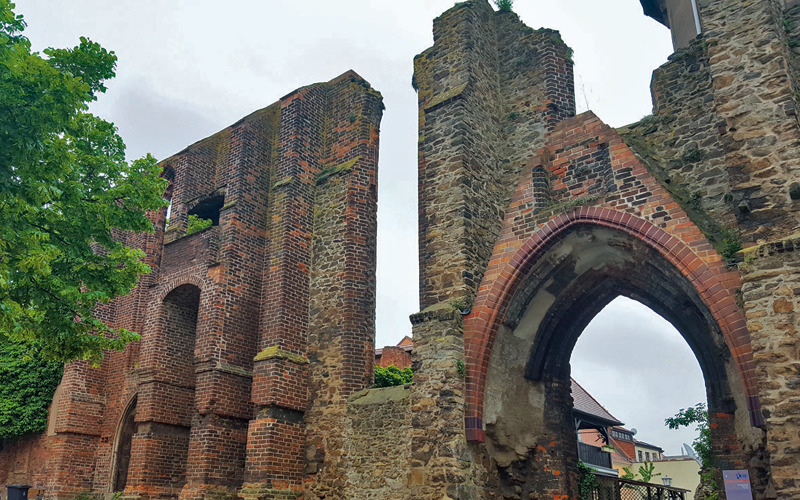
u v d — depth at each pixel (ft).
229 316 54.85
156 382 59.21
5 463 71.00
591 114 42.73
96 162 39.68
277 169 58.90
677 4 57.93
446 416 38.78
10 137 31.24
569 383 48.60
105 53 37.81
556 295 44.21
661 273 40.37
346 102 60.75
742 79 33.88
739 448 39.01
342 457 47.11
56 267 37.83
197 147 69.97
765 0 34.50
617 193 39.14
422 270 45.62
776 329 28.91
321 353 52.19
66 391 66.33
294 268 54.49
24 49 33.40
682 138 41.68
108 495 62.80
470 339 40.86
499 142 49.73
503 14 53.98
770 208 31.19
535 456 44.01
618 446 163.32
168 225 68.08
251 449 48.08
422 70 52.95
